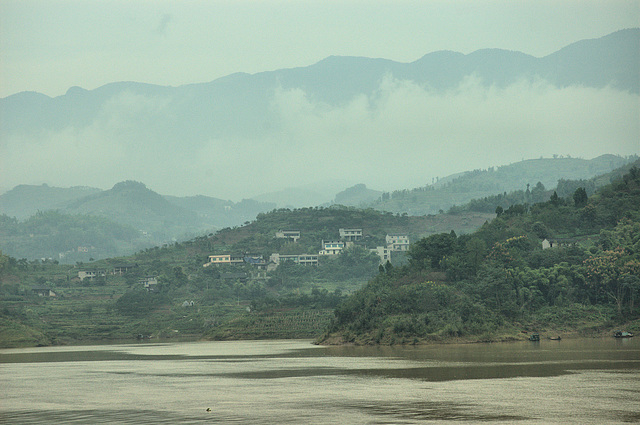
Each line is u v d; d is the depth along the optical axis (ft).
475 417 485.15
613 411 499.10
